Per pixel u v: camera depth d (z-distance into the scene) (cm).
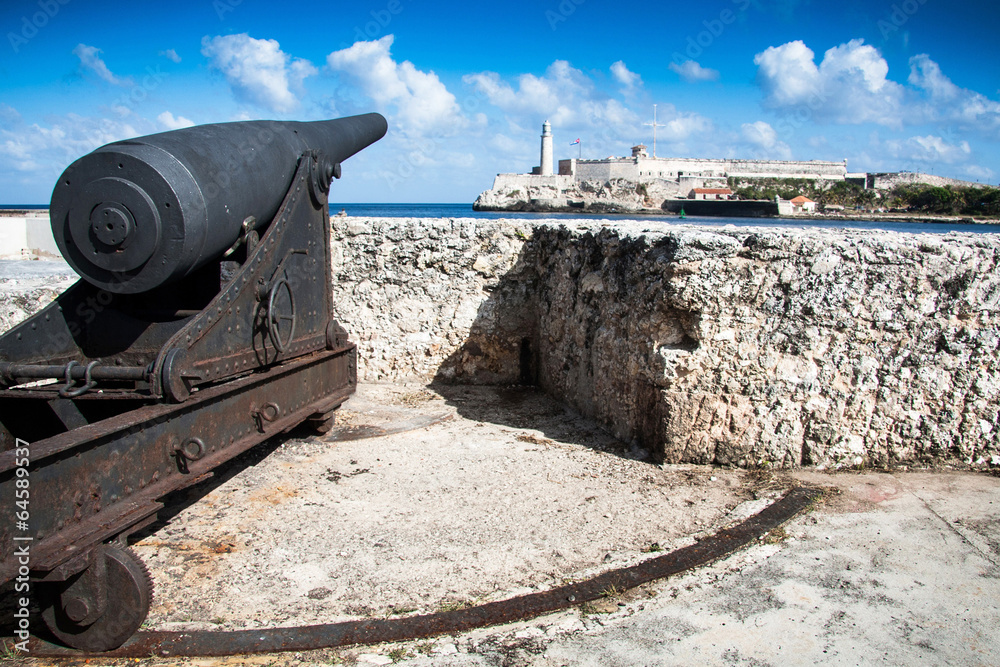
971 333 352
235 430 295
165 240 260
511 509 315
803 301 351
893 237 358
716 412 360
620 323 407
